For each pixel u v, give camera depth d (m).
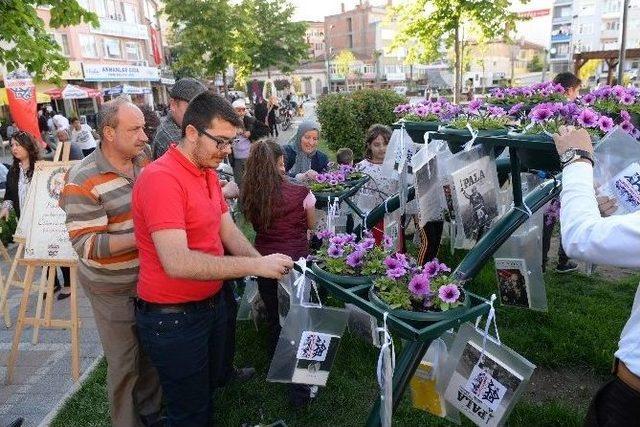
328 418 2.73
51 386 3.11
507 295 2.43
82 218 2.19
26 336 3.81
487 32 10.80
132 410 2.41
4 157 15.73
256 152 2.78
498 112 2.42
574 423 2.57
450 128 2.16
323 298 2.89
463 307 1.63
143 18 34.66
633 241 1.13
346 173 3.79
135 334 2.36
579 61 13.18
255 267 1.79
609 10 41.16
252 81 20.56
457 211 1.94
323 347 1.98
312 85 59.66
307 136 4.47
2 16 4.91
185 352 1.98
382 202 3.85
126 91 28.25
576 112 1.92
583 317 3.63
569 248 1.27
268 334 3.22
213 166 1.91
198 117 1.81
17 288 4.81
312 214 2.92
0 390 3.08
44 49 5.48
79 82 27.53
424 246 3.24
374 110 9.07
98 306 2.31
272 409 2.80
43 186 3.18
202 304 2.03
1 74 15.80
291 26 25.02
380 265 1.92
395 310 1.62
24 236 3.80
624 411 1.34
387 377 1.53
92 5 28.16
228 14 16.44
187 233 1.88
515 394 1.68
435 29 10.95
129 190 2.30
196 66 17.53
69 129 11.40
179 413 2.09
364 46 63.22
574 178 1.37
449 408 1.98
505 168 2.89
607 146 1.63
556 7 44.28
